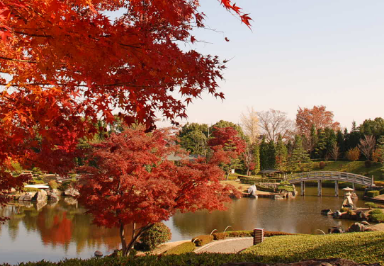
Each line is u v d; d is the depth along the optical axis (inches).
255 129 2401.6
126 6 186.2
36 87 169.3
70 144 236.5
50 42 135.8
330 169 2127.2
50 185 1439.5
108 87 181.2
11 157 251.6
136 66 163.8
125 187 482.6
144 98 185.9
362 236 437.1
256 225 887.7
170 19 143.3
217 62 186.1
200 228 849.5
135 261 287.3
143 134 518.9
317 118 2832.2
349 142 2322.8
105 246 655.1
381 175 1838.1
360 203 1277.1
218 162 488.4
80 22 132.6
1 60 168.2
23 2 116.5
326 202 1337.4
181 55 165.9
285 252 416.2
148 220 437.4
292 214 1056.8
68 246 654.5
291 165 2123.5
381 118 2395.4
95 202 461.7
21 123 204.7
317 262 204.7
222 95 196.2
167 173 490.6
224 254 323.6
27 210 1049.5
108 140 496.4
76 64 150.1
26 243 673.0
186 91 190.5
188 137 2320.4
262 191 1646.2
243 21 133.2
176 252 555.5
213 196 484.4
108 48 142.9
